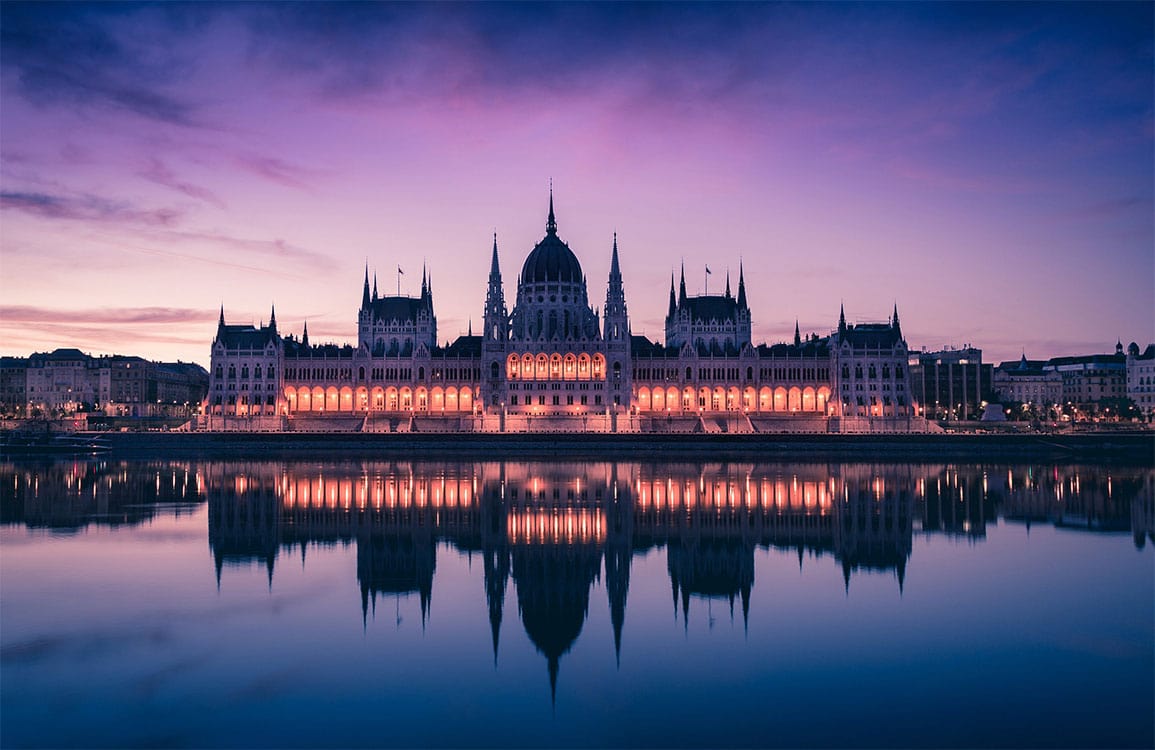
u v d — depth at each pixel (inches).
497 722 1594.5
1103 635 2060.8
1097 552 3031.5
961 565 2815.0
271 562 2812.5
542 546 3100.4
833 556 2950.3
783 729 1562.5
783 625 2148.1
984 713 1624.0
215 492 4559.5
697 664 1882.4
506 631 2096.5
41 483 5032.0
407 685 1761.8
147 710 1633.9
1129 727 1560.0
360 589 2470.5
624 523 3570.4
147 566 2741.1
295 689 1734.7
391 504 4092.0
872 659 1907.0
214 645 1984.5
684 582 2578.7
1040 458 7352.4
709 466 6338.6
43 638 2018.9
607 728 1569.9
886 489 4798.2
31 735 1531.7
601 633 2087.8
